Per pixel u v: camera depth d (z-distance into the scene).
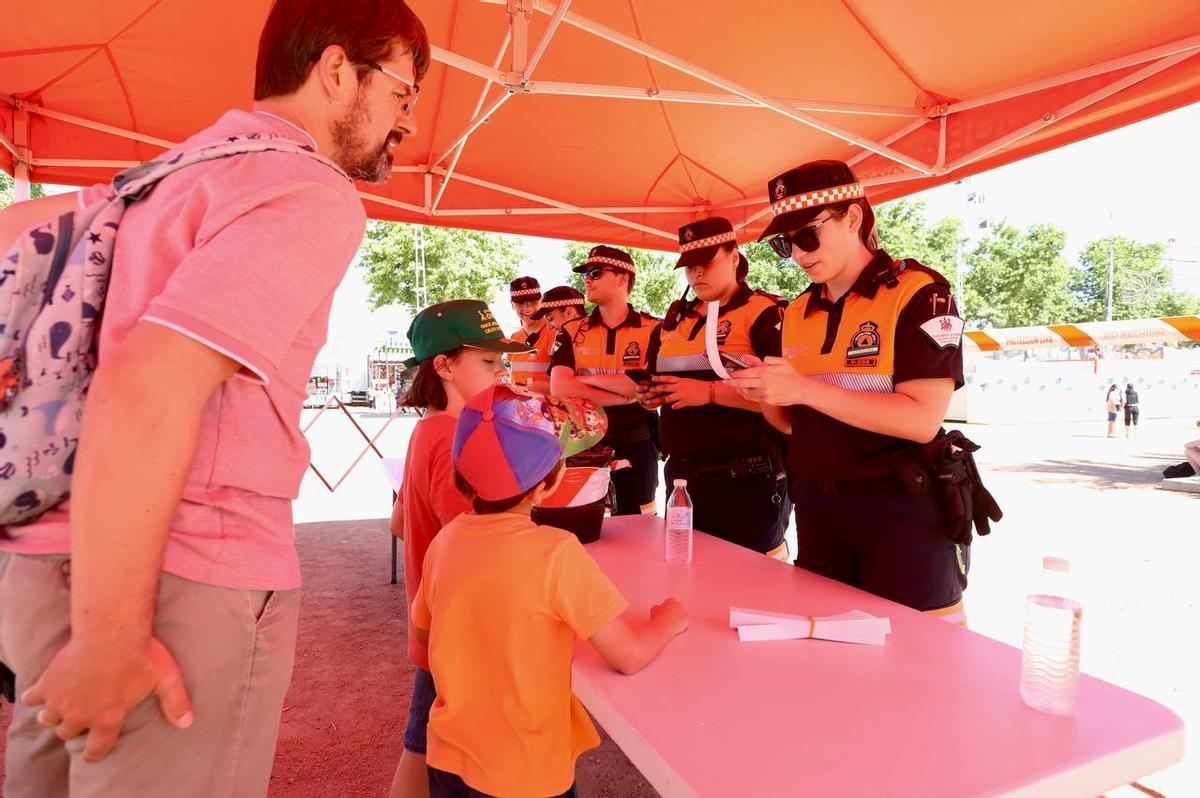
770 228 1.94
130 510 0.69
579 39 3.86
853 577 1.96
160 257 0.81
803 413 1.98
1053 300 32.94
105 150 4.38
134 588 0.71
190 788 0.86
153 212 0.83
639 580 1.73
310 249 0.84
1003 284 33.59
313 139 1.00
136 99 4.12
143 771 0.82
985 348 14.78
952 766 0.87
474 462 1.28
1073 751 0.91
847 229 1.91
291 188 0.85
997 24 3.20
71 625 0.73
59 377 0.79
